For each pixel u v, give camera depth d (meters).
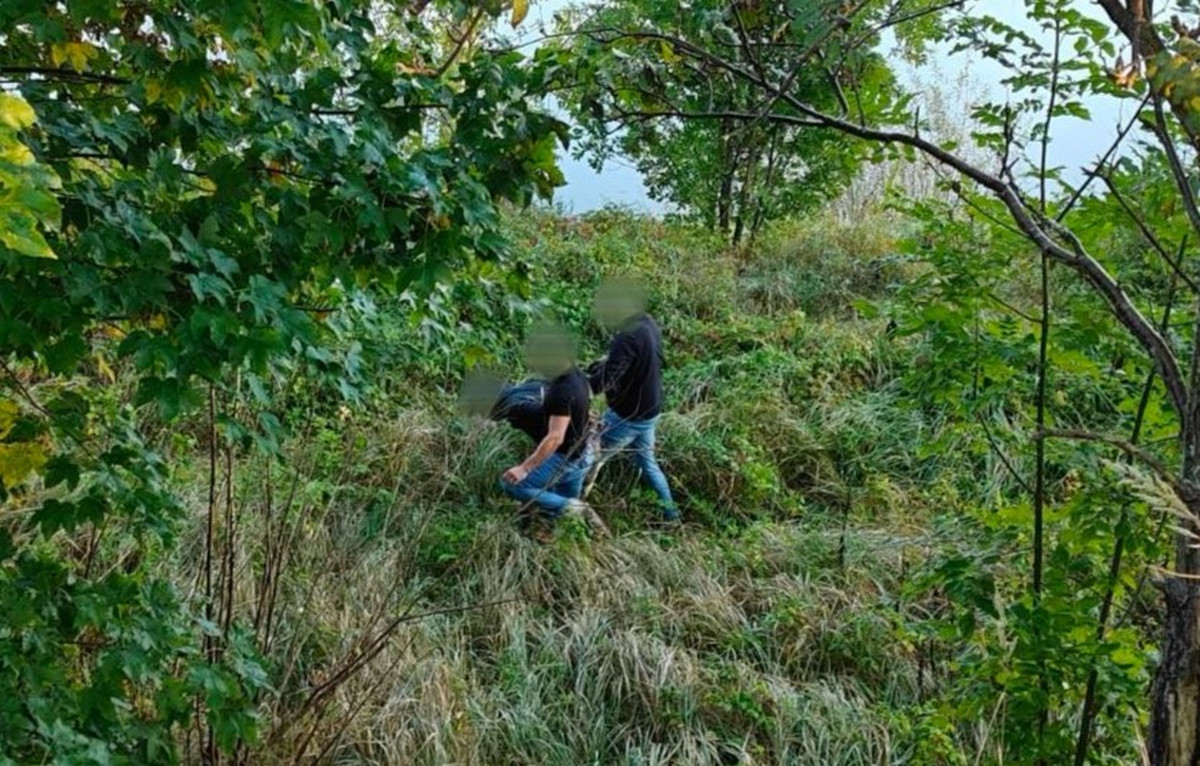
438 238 2.03
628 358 5.30
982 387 2.46
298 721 3.13
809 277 8.49
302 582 3.83
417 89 2.16
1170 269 2.23
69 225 1.83
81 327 1.88
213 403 2.55
